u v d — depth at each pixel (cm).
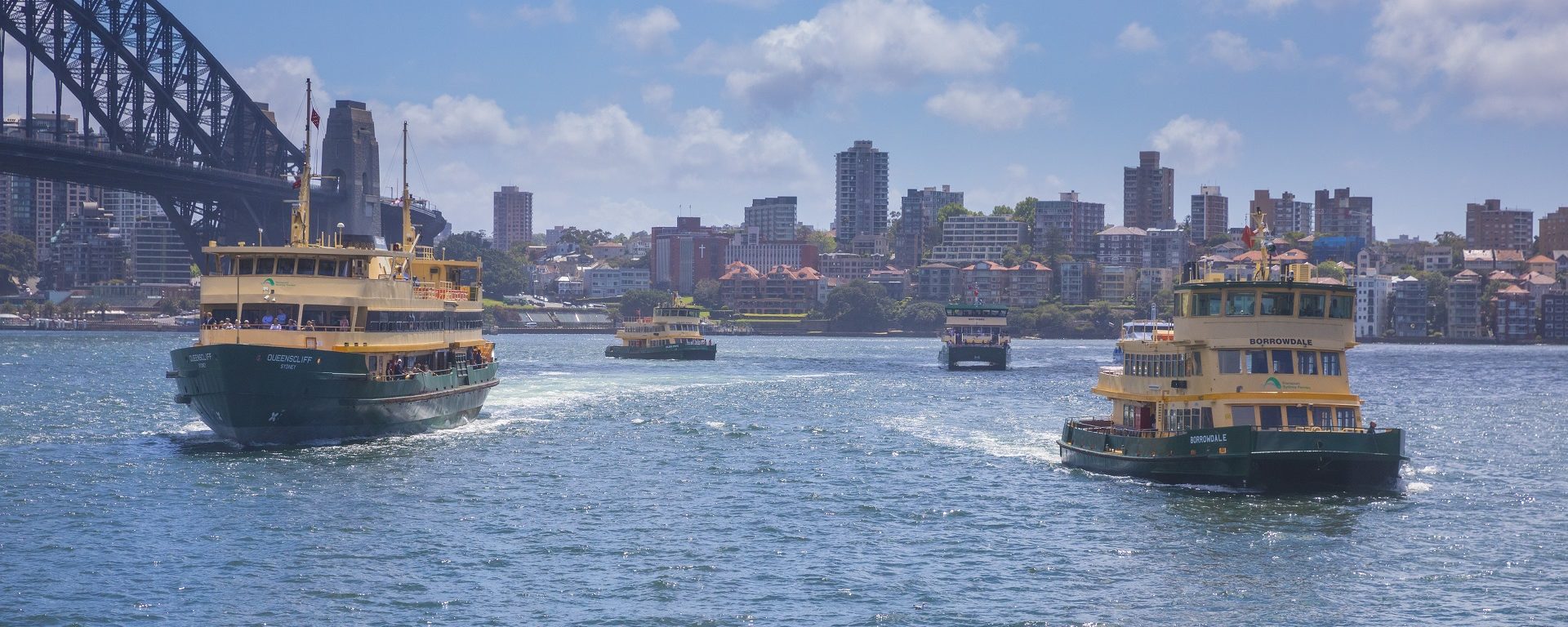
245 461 9094
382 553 6625
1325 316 8112
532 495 8188
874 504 8025
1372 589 6100
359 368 9675
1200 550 6750
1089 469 9150
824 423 12706
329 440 9944
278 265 9762
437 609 5734
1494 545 6931
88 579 6106
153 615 5612
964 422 12912
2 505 7606
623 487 8575
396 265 11269
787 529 7300
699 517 7612
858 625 5597
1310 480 7906
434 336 11044
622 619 5641
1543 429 13012
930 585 6159
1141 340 9075
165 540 6812
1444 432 12638
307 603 5788
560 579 6216
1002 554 6744
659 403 14825
